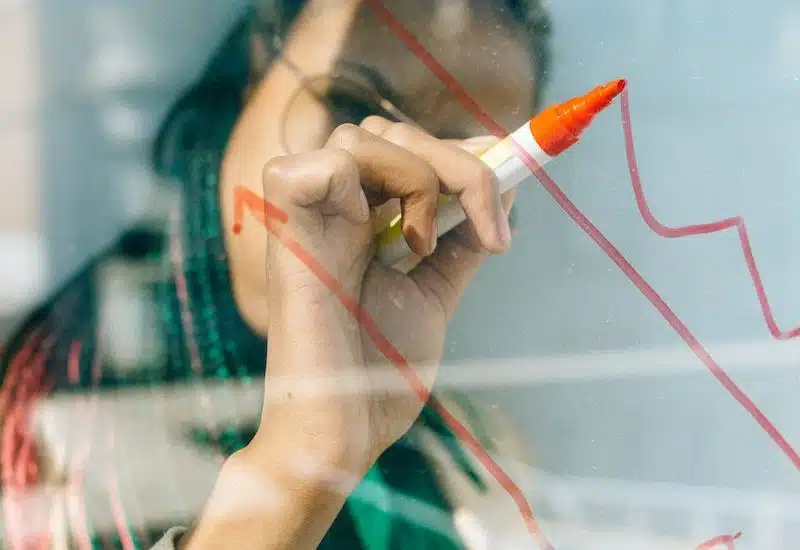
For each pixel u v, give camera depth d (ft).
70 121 1.38
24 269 1.35
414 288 1.31
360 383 1.24
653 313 1.38
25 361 1.32
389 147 1.17
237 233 1.32
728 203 1.43
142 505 1.23
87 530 1.22
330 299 1.21
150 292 1.34
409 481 1.26
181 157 1.37
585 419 1.33
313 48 1.40
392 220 1.22
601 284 1.38
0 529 1.22
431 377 1.30
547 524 1.28
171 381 1.30
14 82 1.38
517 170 1.16
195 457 1.26
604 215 1.40
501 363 1.33
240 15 1.41
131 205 1.36
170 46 1.40
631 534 1.29
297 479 1.19
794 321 1.40
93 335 1.33
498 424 1.32
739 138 1.44
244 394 1.29
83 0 1.39
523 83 1.41
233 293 1.31
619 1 1.44
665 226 1.41
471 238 1.32
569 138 1.14
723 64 1.45
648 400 1.35
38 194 1.37
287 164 1.18
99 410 1.29
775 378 1.37
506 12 1.42
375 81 1.40
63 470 1.26
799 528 1.30
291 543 1.18
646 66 1.44
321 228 1.21
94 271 1.34
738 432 1.36
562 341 1.36
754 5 1.46
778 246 1.42
